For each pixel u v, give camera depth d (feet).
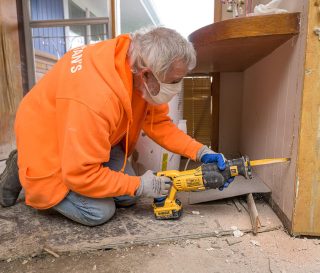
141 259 2.60
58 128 2.91
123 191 2.94
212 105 6.73
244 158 3.11
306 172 2.73
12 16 7.57
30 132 3.11
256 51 3.76
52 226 3.23
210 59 4.49
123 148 3.95
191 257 2.60
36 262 2.60
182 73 2.79
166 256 2.63
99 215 3.12
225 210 3.57
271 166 3.73
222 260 2.54
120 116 2.90
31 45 8.54
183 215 3.43
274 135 3.68
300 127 2.67
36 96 3.18
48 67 9.27
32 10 8.95
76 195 3.10
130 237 2.92
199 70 6.24
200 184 3.10
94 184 2.80
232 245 2.78
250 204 3.43
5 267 2.54
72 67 2.89
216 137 6.77
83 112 2.61
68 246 2.79
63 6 9.43
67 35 9.14
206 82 6.80
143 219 3.36
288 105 3.07
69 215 3.24
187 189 3.20
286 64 3.14
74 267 2.51
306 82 2.58
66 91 2.79
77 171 2.69
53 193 3.13
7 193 3.74
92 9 10.03
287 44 3.08
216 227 3.09
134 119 3.49
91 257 2.66
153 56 2.62
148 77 2.85
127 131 3.18
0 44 7.04
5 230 3.15
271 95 3.86
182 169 5.57
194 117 6.97
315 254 2.60
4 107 6.82
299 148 2.70
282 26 2.72
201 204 3.77
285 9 3.26
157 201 3.29
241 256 2.59
